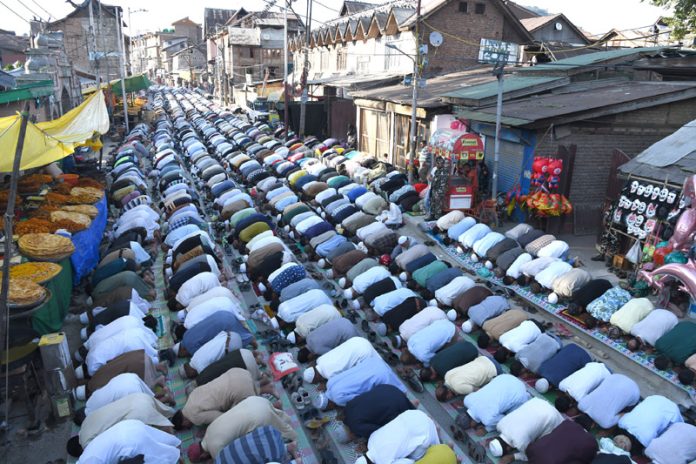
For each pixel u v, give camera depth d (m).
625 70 17.72
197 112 43.72
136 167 20.55
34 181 13.99
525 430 6.43
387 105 22.14
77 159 21.83
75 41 46.12
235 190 16.94
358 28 30.44
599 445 6.77
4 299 6.89
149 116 42.00
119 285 10.30
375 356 7.93
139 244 12.54
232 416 6.44
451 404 7.92
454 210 14.66
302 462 6.89
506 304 9.38
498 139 14.05
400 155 21.84
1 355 7.00
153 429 6.18
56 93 21.36
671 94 13.76
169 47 91.12
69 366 7.71
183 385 8.43
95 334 8.34
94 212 12.73
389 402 6.77
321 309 9.09
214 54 70.19
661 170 10.74
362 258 11.60
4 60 35.22
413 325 8.82
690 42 21.06
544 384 7.70
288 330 9.71
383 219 15.42
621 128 13.96
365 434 6.66
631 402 6.96
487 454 6.87
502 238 12.09
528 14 38.53
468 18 25.56
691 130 11.21
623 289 10.21
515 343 8.25
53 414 7.50
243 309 10.91
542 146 13.92
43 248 9.44
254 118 37.81
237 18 65.12
